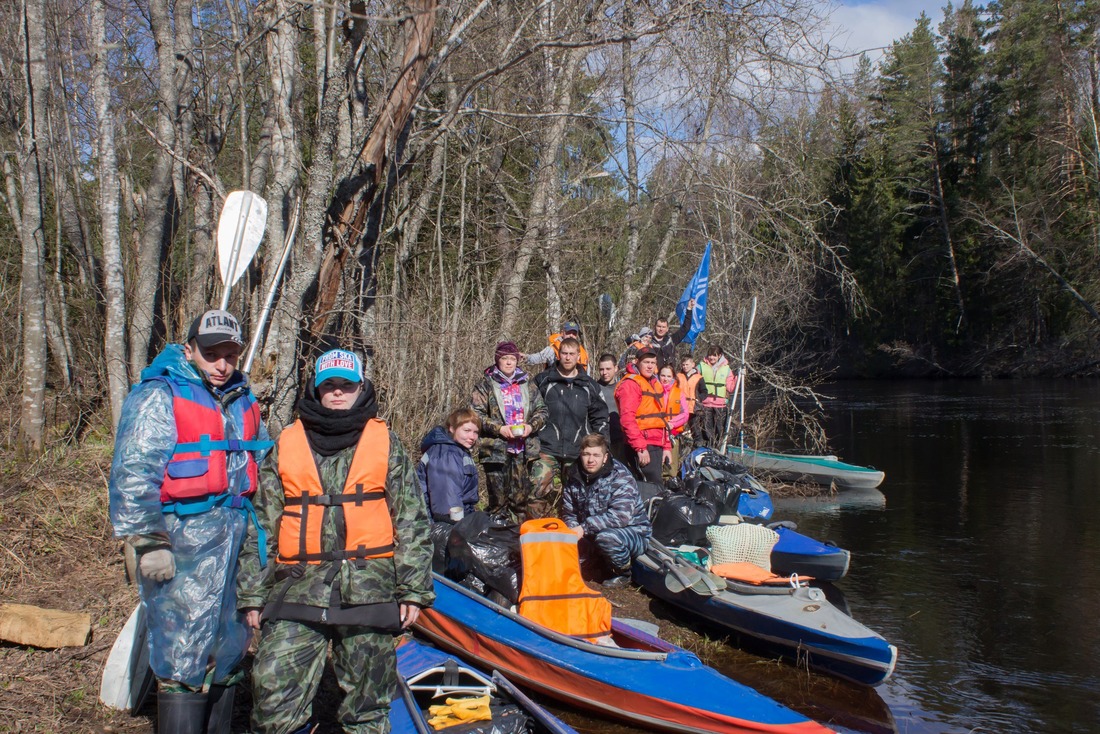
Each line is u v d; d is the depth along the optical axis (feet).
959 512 35.68
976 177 126.93
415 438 31.24
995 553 29.07
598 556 23.39
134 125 36.70
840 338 138.51
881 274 134.10
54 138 30.53
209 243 29.22
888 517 35.14
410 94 24.35
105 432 27.63
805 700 17.71
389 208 32.48
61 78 33.01
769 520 34.81
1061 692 18.15
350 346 26.61
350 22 24.44
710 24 28.22
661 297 61.98
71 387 28.55
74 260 36.73
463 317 38.60
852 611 23.38
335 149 25.70
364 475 11.07
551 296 45.62
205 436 11.45
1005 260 117.60
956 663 19.72
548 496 24.43
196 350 11.87
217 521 11.49
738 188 41.75
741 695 15.34
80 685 14.40
